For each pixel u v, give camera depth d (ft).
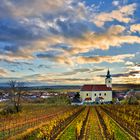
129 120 193.16
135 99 572.92
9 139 118.93
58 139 118.42
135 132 137.28
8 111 278.46
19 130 148.87
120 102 598.75
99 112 290.56
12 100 307.17
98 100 627.87
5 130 148.15
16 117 232.73
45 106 436.35
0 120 207.41
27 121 199.93
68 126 165.27
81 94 636.89
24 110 317.01
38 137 119.96
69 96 641.81
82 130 143.54
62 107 411.34
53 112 295.89
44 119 214.28
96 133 133.39
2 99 364.17
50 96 629.10
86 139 117.60
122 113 268.41
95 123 176.55
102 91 636.48
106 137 122.31
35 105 460.96
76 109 353.31
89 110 329.72
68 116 233.14
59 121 182.09
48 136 122.52
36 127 156.76
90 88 636.48
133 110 307.37
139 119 208.13
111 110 319.27
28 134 129.80
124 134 134.31
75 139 117.70
